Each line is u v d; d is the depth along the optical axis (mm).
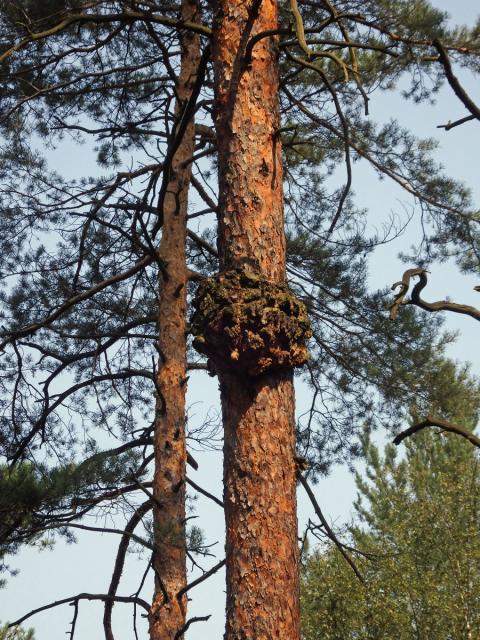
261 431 4270
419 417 11359
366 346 11273
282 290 4379
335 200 11594
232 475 4270
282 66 10219
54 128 10945
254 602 4082
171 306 10117
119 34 10844
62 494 8391
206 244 10844
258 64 4898
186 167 10586
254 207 4629
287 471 4266
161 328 10047
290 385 4379
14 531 8539
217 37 4996
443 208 10625
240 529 4191
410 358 11109
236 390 4340
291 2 4125
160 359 9938
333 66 10336
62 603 8438
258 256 4527
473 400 11250
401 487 21750
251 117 4797
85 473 8531
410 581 18672
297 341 4348
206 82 10523
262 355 4266
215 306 4293
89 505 8680
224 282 4355
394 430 11617
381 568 17891
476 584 18891
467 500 20000
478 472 20906
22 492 8312
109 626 9852
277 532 4172
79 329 11250
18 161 10984
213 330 4262
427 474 21906
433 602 18312
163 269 9352
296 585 4164
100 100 11219
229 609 4133
